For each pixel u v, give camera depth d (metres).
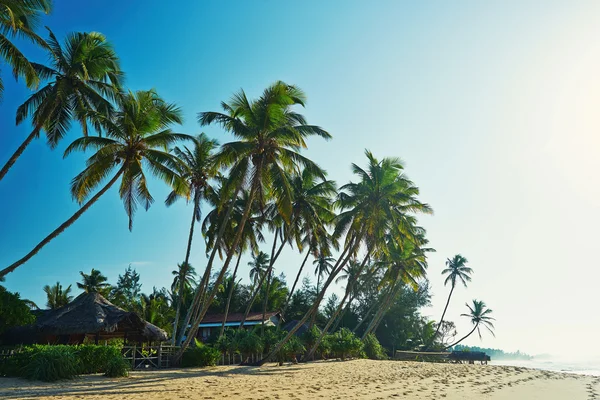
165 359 26.56
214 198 34.69
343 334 40.66
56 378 16.84
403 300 67.69
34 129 19.70
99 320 23.58
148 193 23.61
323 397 14.38
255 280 56.47
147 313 45.97
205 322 49.78
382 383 19.27
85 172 21.30
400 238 35.50
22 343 23.67
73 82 21.28
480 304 74.94
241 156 24.72
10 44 16.95
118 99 22.91
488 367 33.25
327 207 35.81
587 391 18.56
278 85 23.97
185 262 32.88
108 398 13.02
